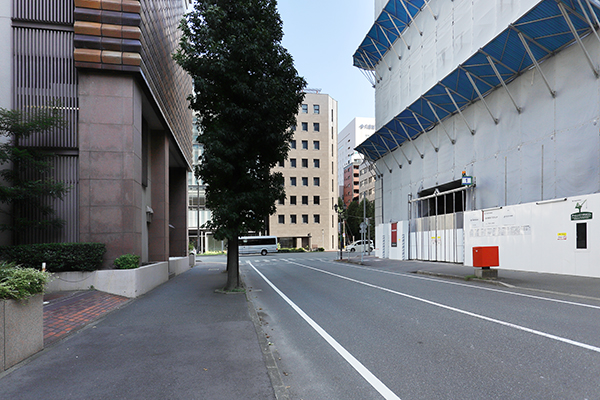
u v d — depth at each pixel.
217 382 3.80
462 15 19.45
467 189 18.95
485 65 15.71
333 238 62.25
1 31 10.41
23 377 3.96
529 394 3.48
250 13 10.66
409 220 26.00
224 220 10.31
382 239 29.77
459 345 5.10
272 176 11.33
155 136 17.47
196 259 38.22
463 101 19.14
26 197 9.73
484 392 3.56
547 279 11.52
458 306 7.89
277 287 12.46
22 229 10.05
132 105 11.02
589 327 5.80
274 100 10.43
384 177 30.95
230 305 8.44
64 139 10.68
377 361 4.60
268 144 11.00
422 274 16.03
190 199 59.34
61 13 10.76
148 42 12.28
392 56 28.72
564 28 12.49
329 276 16.00
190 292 10.77
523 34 13.20
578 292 9.01
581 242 11.99
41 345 5.00
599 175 11.75
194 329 6.10
